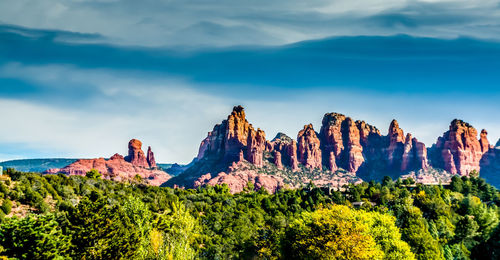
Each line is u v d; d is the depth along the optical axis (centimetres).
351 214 6188
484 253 7006
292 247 6238
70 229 5375
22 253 4431
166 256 5356
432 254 7606
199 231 9575
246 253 8212
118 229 5462
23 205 7812
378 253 5659
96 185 11550
